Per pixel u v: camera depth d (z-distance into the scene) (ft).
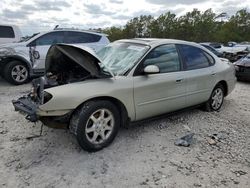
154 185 10.04
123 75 13.02
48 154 11.93
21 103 12.97
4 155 11.75
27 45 27.20
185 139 13.80
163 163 11.57
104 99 12.27
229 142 13.97
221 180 10.55
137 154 12.23
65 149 12.38
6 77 26.40
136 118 13.52
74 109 11.44
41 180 10.07
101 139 12.39
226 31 218.18
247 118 17.94
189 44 16.67
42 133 14.03
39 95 12.67
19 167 10.86
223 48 67.31
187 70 15.76
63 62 13.58
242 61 32.27
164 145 13.23
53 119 11.42
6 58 26.13
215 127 15.89
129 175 10.59
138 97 13.21
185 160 11.91
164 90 14.30
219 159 12.16
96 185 9.90
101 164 11.28
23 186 9.70
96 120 12.03
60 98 11.10
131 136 14.03
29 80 28.25
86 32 30.53
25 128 14.66
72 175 10.44
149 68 13.08
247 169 11.44
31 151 12.15
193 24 231.71
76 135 11.59
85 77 12.28
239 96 24.49
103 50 16.10
